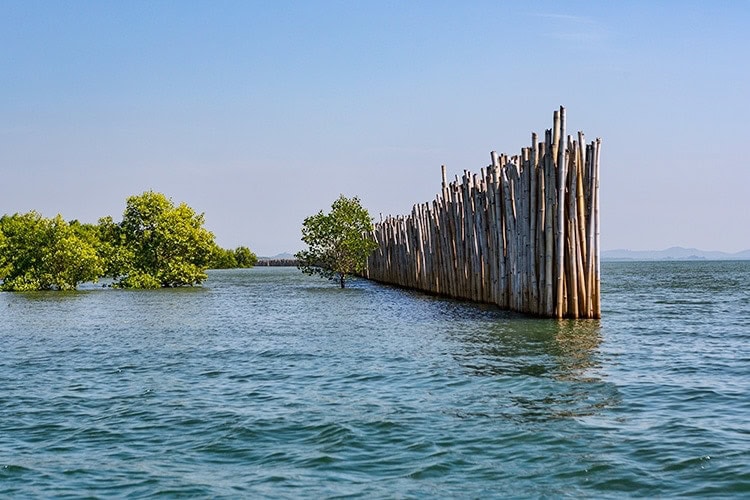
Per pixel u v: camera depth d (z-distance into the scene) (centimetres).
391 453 1430
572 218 3341
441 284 5478
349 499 1197
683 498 1173
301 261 7338
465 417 1683
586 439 1491
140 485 1283
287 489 1246
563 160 3262
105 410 1852
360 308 4788
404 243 7075
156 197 7925
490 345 2789
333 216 7200
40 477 1333
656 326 3441
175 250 7969
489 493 1215
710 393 1900
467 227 4641
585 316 3416
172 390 2088
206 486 1269
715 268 18775
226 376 2295
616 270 17062
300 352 2764
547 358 2480
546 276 3419
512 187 3756
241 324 3891
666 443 1452
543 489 1227
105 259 7681
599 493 1205
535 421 1636
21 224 7525
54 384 2208
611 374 2191
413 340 3008
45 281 7269
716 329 3331
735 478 1248
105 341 3209
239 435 1580
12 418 1781
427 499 1193
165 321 4116
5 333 3556
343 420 1670
